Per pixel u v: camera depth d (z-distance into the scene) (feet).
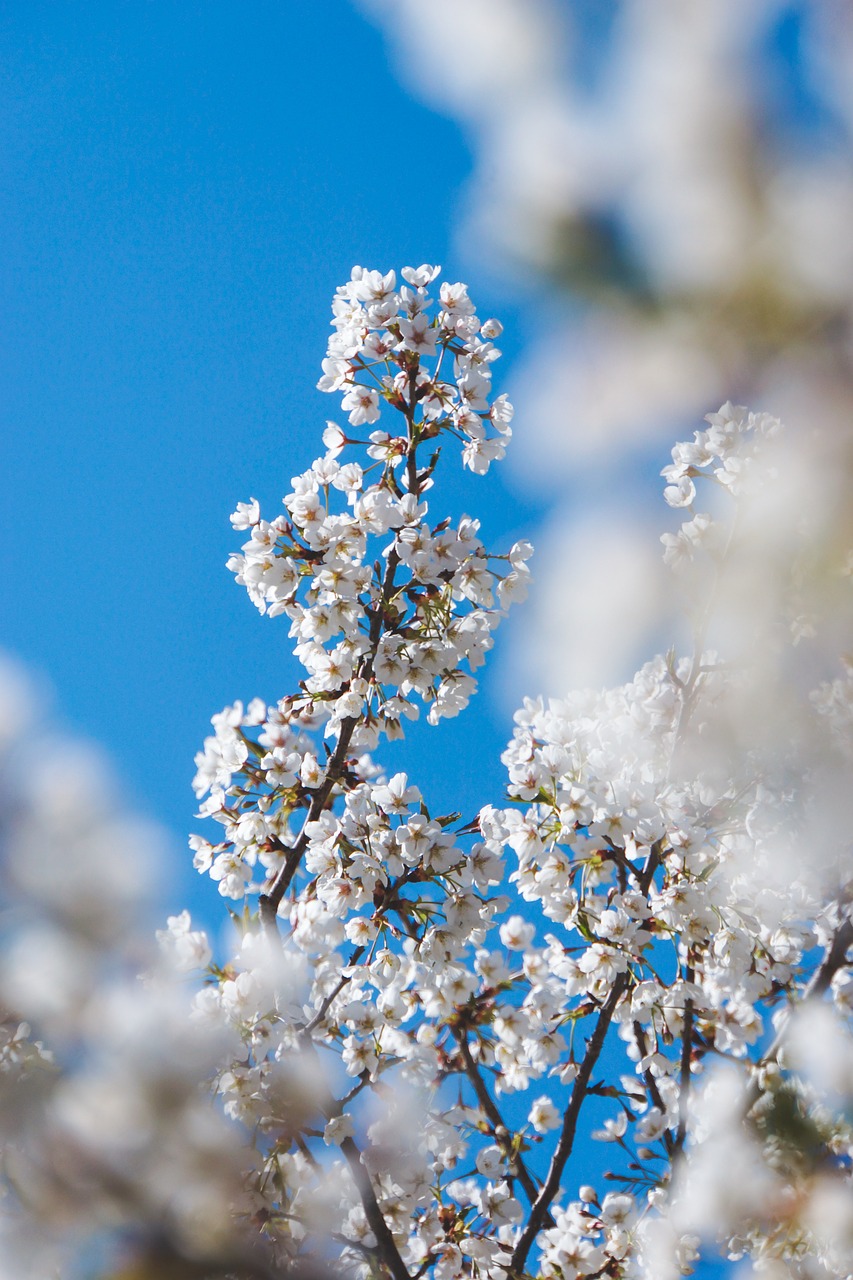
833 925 15.51
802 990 16.75
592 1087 16.57
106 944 3.84
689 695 12.78
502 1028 18.95
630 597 2.90
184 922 14.55
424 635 18.02
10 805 3.53
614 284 2.55
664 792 10.98
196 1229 5.04
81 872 3.56
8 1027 4.27
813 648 3.37
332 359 18.34
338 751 18.34
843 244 2.44
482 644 18.08
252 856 18.61
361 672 18.28
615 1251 17.12
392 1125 15.70
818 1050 7.06
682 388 2.70
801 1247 9.23
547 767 16.74
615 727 15.43
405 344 17.62
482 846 17.13
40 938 3.74
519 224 2.52
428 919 17.01
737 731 3.79
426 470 18.20
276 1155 9.73
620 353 2.66
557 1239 17.56
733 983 17.49
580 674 2.91
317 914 17.06
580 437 2.73
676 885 15.88
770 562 3.15
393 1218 16.05
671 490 7.18
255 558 17.78
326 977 17.38
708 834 15.43
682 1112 16.38
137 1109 4.65
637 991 16.83
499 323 18.22
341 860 17.26
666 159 2.45
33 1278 4.88
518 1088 19.20
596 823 15.92
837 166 2.43
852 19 2.37
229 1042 4.91
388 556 18.19
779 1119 6.05
